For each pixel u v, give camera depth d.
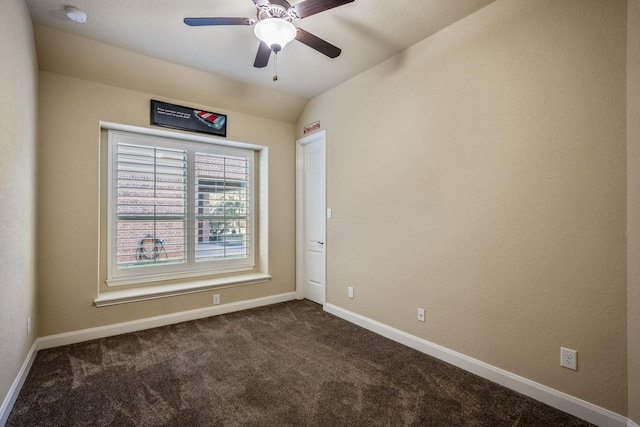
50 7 2.12
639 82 1.47
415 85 2.58
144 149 3.23
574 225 1.73
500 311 2.05
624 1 1.56
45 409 1.76
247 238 3.99
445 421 1.68
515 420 1.69
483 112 2.13
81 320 2.73
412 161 2.61
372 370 2.23
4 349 1.62
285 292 4.05
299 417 1.71
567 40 1.75
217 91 3.34
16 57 1.81
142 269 3.22
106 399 1.87
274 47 1.97
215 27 2.37
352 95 3.22
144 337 2.82
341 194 3.35
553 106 1.80
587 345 1.68
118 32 2.43
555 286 1.80
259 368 2.25
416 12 2.18
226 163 3.80
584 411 1.68
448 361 2.33
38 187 2.53
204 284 3.38
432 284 2.46
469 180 2.21
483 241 2.13
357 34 2.45
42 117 2.57
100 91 2.84
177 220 3.43
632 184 1.51
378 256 2.92
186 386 2.01
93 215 2.79
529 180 1.91
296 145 4.10
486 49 2.11
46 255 2.58
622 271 1.57
